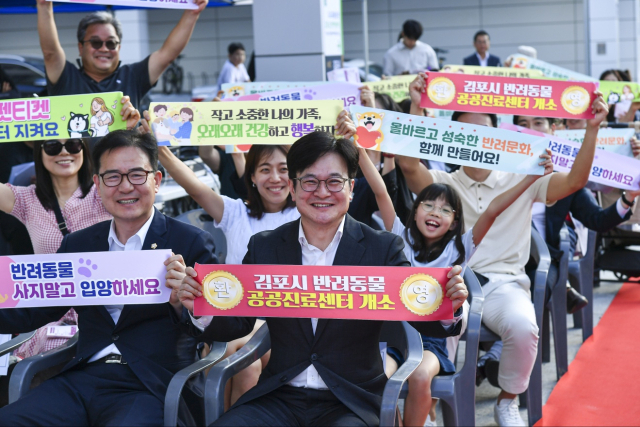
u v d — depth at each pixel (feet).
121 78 13.47
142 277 8.10
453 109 10.91
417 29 30.42
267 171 10.65
